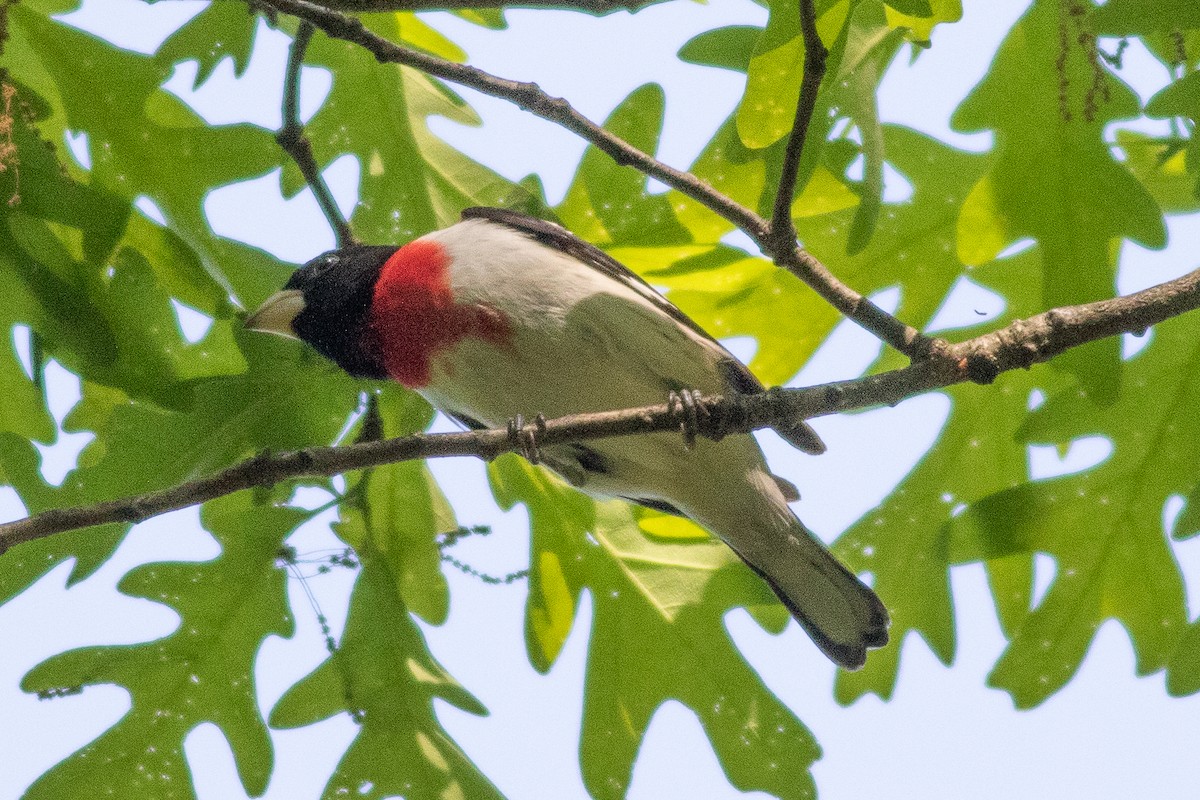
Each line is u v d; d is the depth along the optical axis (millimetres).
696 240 9164
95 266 8680
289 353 8867
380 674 8891
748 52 8508
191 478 8609
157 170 8914
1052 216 8578
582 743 9164
